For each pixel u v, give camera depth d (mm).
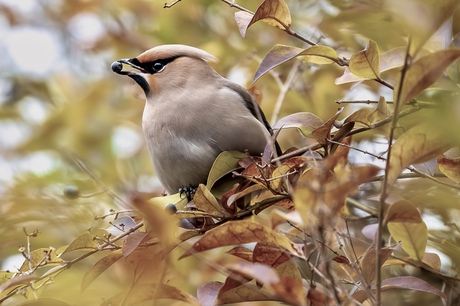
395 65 8359
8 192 12102
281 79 12805
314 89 12570
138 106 14242
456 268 9461
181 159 10180
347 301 7074
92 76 16266
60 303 7926
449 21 7980
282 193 8250
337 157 7602
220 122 10086
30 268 8328
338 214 6980
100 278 9359
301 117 8641
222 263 11164
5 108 15297
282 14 8555
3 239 11992
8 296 8289
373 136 11008
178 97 10297
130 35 14820
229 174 9289
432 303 10836
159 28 14102
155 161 10469
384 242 8977
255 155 10188
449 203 8750
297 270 7641
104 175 13953
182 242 8164
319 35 12008
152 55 10664
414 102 8461
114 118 14297
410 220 7195
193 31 14047
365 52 7910
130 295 7922
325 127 8141
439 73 6586
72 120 14188
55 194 12148
